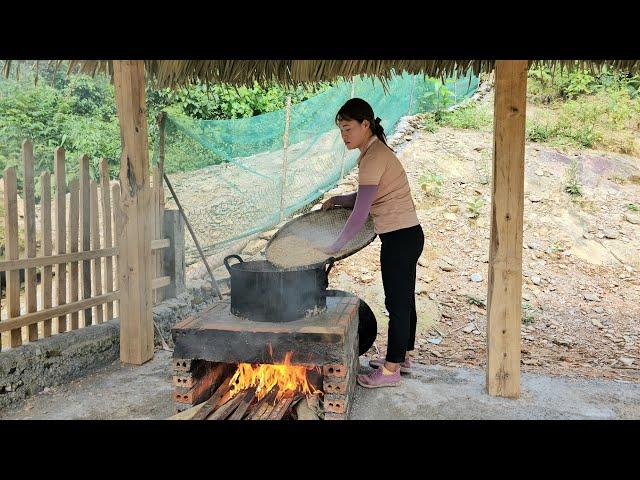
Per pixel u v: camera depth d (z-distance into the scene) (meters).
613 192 7.87
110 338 4.03
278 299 2.96
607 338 5.25
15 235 3.39
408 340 3.77
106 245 4.19
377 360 3.99
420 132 9.39
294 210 6.88
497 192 3.33
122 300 3.98
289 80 4.11
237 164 5.79
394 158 3.28
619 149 8.98
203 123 5.94
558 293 6.09
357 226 3.05
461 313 5.68
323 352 2.79
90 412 3.17
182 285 5.16
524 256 6.68
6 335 5.01
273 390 3.13
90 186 4.00
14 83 8.46
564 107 9.94
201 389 3.08
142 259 3.98
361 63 3.93
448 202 7.54
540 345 5.10
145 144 3.99
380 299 5.84
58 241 3.73
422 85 9.96
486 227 7.09
